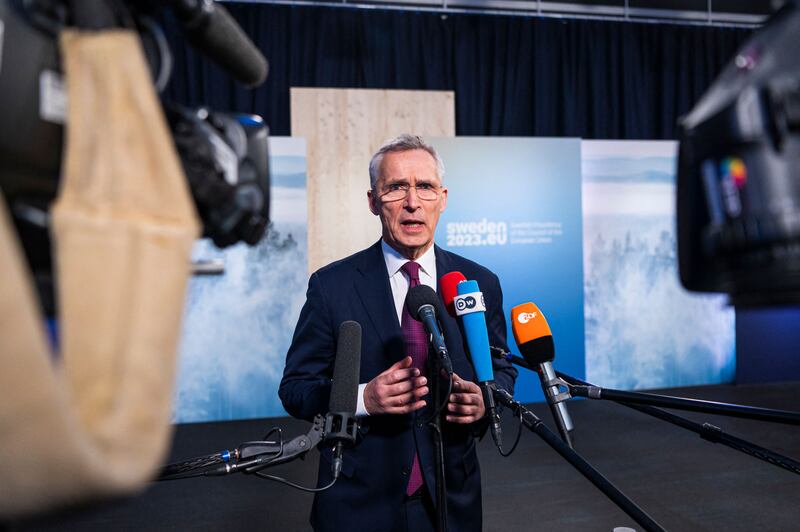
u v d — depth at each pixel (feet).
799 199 1.16
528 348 4.25
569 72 21.49
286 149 17.11
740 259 1.21
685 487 12.16
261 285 17.16
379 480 4.67
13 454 0.96
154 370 1.15
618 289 19.62
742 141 1.22
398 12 20.25
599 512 11.07
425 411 4.73
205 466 3.68
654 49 21.99
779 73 1.21
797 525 10.42
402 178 5.07
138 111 1.22
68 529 10.56
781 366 20.79
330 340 5.07
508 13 20.77
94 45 1.23
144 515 11.18
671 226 19.84
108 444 1.07
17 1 1.27
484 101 21.01
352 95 18.74
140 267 1.16
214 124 1.80
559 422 4.09
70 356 1.12
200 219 1.70
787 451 14.21
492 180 17.95
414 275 5.17
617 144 19.53
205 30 1.78
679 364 20.02
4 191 1.24
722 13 22.13
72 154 1.20
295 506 11.60
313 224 18.37
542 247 18.19
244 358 17.16
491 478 12.78
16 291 0.94
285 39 19.62
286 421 17.02
